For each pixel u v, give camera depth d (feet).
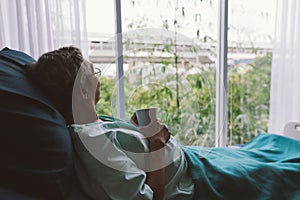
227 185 3.14
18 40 4.89
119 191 2.45
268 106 7.57
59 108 2.87
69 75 2.79
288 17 6.58
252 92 7.48
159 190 2.77
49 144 2.31
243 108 7.51
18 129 2.24
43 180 2.23
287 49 6.68
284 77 6.72
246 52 7.17
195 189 3.11
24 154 2.23
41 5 4.95
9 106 2.27
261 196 3.10
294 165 3.51
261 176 3.28
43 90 2.76
